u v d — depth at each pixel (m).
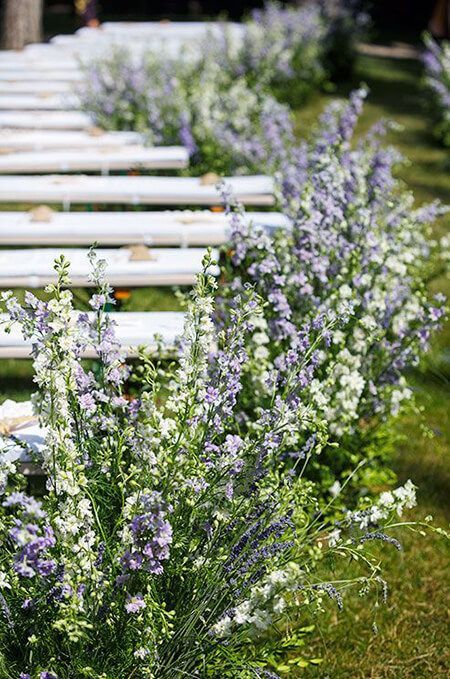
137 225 5.16
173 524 2.47
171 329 3.87
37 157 6.73
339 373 3.68
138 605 2.23
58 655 2.44
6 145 7.13
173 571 2.47
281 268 3.99
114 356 2.68
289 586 2.44
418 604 3.57
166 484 2.39
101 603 2.35
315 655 3.27
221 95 8.49
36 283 4.40
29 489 3.15
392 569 3.74
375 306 3.86
